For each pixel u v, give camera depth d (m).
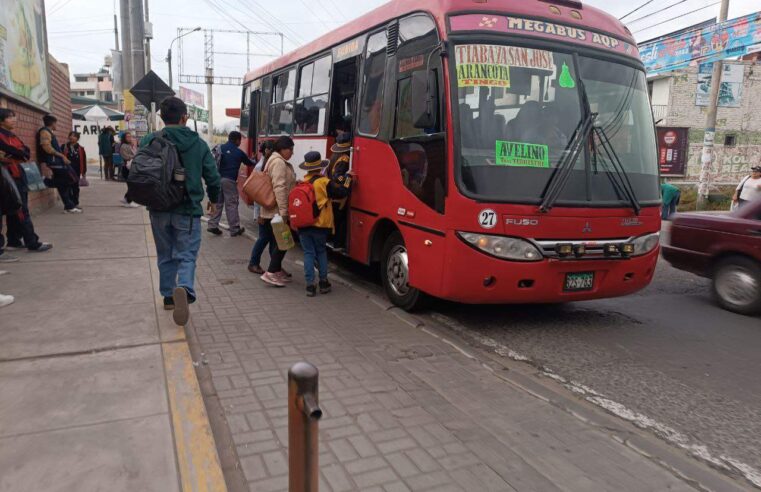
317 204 6.46
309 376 1.98
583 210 5.32
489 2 5.55
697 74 29.78
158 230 5.21
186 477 2.86
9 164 7.48
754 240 6.49
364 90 7.06
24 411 3.46
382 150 6.44
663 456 3.38
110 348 4.48
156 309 5.48
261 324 5.54
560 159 5.36
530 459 3.29
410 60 5.96
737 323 6.32
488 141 5.22
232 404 3.80
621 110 5.82
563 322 6.20
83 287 6.19
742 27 17.42
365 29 7.13
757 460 3.46
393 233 6.41
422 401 3.99
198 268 7.88
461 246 5.13
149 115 17.38
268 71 11.46
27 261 7.39
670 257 7.56
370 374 4.43
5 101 9.56
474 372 4.60
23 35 10.70
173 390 3.79
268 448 3.27
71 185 11.97
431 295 6.09
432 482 2.99
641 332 5.92
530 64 5.47
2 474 2.82
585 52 5.75
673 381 4.65
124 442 3.15
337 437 3.42
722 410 4.14
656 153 6.05
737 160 30.62
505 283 5.19
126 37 16.89
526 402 4.08
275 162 7.04
